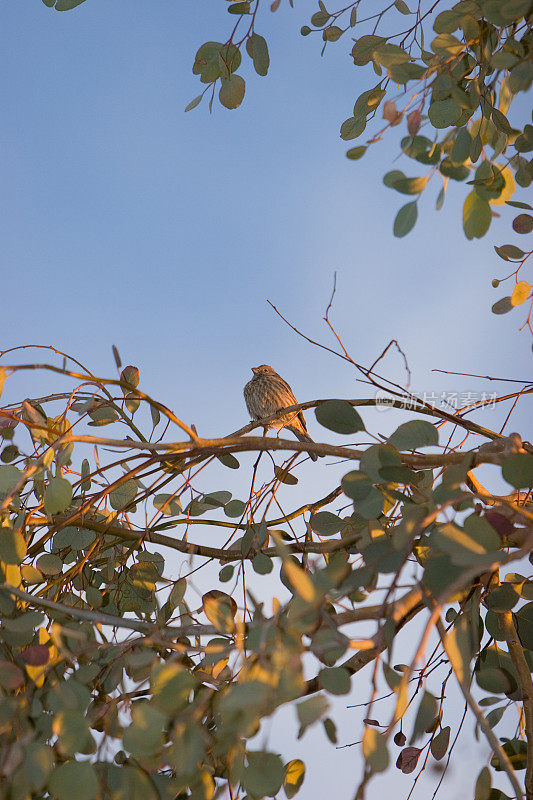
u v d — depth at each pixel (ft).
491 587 18.45
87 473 21.11
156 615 19.62
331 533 19.83
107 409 21.65
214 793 13.64
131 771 12.53
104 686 15.52
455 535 11.62
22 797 12.21
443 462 15.83
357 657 18.89
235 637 13.84
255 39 19.48
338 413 17.34
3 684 13.24
